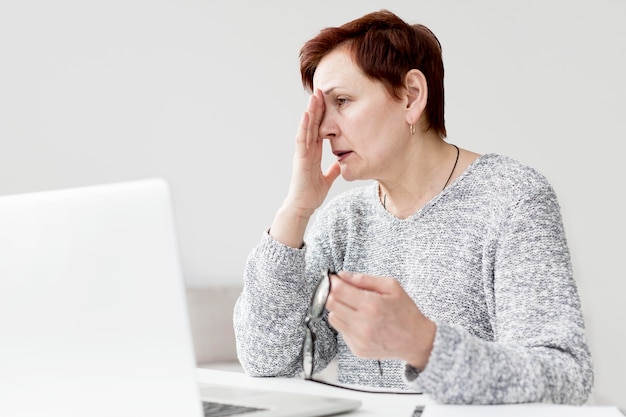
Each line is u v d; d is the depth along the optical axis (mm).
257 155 3625
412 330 835
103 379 694
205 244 3598
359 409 878
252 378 1237
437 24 3525
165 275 670
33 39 3520
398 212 1323
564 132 3434
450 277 1218
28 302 719
